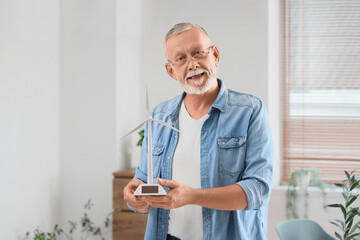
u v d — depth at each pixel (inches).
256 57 136.4
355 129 145.9
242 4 137.6
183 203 49.1
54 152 131.3
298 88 150.2
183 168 57.6
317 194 133.5
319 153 148.3
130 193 54.1
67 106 134.0
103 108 131.5
